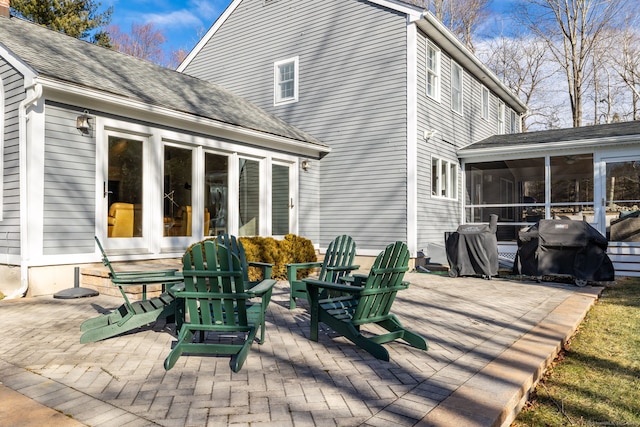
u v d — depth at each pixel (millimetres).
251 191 10344
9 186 6824
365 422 2480
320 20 12125
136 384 3072
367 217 11219
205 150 9188
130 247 7773
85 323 4402
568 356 4117
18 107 6648
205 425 2449
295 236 9500
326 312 4176
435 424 2416
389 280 4016
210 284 3512
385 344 4148
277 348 4023
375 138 11109
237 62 13852
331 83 11906
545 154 11672
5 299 6188
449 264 9516
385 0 10852
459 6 29250
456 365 3510
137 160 7969
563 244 8219
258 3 13414
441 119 12117
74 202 6891
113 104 7301
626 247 10164
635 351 4219
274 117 12430
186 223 8836
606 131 11484
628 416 2904
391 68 10852
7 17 9016
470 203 13891
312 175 11922
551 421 2848
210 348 3449
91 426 2416
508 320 5168
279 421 2502
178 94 9578
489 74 14594
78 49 9188
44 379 3154
